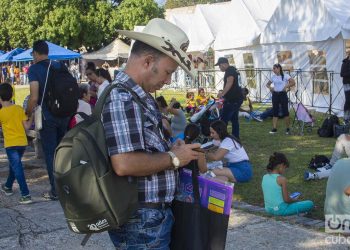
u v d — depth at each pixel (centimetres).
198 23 2684
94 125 227
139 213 235
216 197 256
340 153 720
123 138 221
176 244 257
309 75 1653
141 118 227
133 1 3891
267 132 1209
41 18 3794
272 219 536
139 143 222
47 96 584
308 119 1158
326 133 1116
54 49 1870
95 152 221
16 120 614
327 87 1581
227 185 251
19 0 3944
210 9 2698
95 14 3878
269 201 557
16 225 532
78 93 595
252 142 1076
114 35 3984
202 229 254
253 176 751
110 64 3766
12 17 3981
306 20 1630
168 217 247
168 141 260
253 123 1379
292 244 460
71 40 3869
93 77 910
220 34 2134
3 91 610
